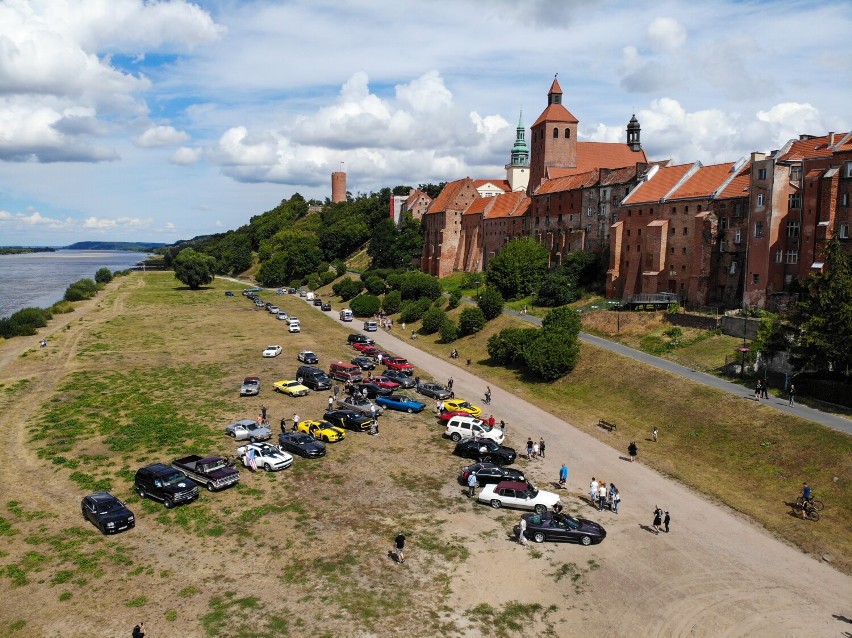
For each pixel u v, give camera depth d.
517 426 58.88
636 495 43.75
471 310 98.62
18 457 49.06
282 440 51.06
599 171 111.19
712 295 84.69
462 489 44.22
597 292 104.25
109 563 33.62
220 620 28.89
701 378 63.28
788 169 73.94
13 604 30.02
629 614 30.27
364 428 55.91
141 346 95.25
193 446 51.22
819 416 51.03
